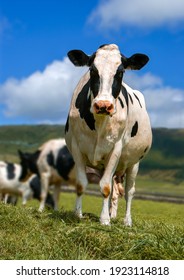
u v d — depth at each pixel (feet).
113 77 28.81
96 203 63.31
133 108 33.53
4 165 85.10
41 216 31.76
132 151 34.47
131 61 31.04
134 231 25.70
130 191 36.19
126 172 36.60
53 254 22.40
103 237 24.08
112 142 30.60
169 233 24.50
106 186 30.89
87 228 25.07
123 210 47.03
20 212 30.50
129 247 22.72
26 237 25.31
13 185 83.92
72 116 31.68
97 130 30.12
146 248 22.36
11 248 23.39
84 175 31.83
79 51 30.68
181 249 22.31
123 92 31.71
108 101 27.50
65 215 31.96
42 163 62.44
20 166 85.20
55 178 62.44
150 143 37.45
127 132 32.76
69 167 60.90
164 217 45.78
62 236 24.75
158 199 108.27
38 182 83.97
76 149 31.86
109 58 29.32
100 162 31.58
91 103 29.35
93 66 29.17
